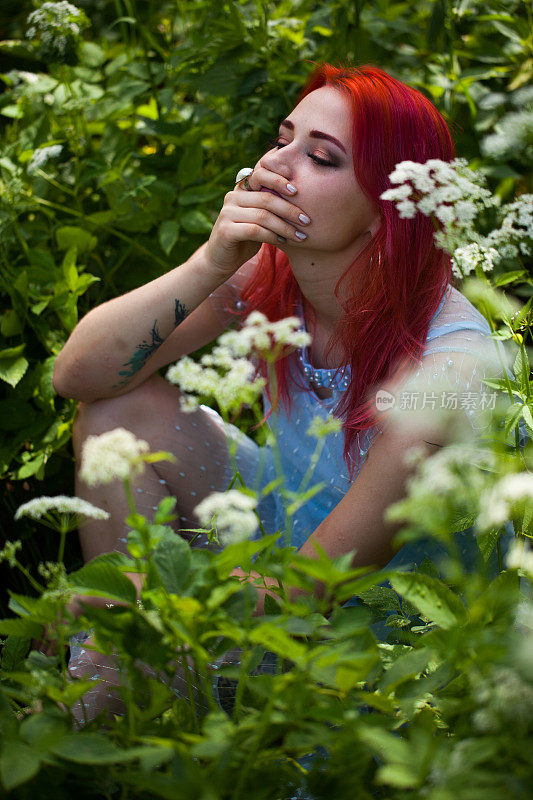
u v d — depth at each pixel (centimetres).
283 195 163
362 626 105
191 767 91
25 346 230
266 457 196
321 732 97
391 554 157
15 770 93
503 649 93
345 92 161
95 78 276
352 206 162
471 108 252
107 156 254
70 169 264
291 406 183
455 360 158
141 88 260
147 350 183
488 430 139
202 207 245
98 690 148
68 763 104
